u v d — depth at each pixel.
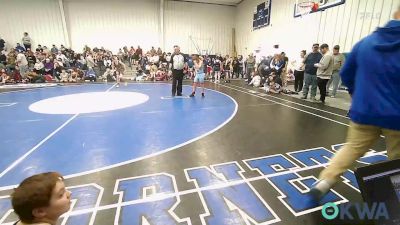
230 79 16.34
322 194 1.99
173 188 2.52
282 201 2.29
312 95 7.73
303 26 11.41
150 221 2.02
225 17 19.31
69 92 9.30
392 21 1.67
